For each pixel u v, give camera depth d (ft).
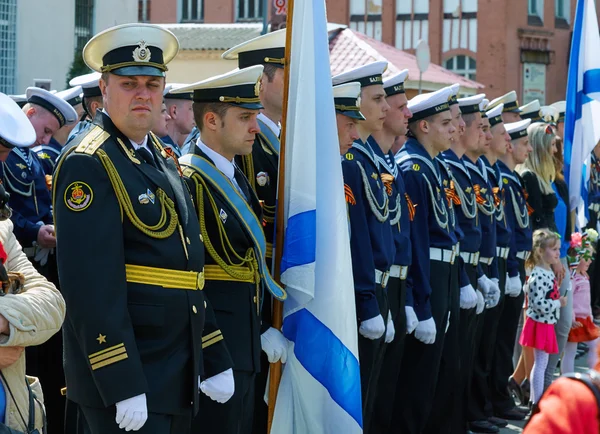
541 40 126.82
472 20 125.08
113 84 15.08
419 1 126.72
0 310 13.04
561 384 10.11
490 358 28.50
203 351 16.38
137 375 14.44
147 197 15.06
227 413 17.31
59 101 23.17
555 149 33.45
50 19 57.00
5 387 13.41
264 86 20.04
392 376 23.39
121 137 15.24
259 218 18.61
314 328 18.81
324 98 19.04
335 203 18.98
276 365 18.98
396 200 22.72
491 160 29.99
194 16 124.36
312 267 18.53
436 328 24.47
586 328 32.45
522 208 30.86
